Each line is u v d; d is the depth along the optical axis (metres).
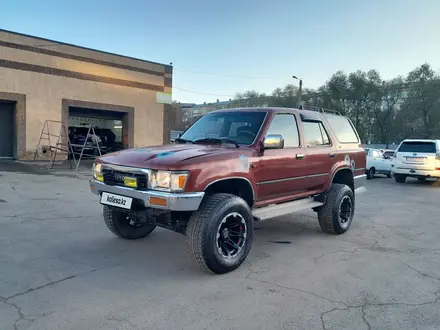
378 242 5.71
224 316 3.17
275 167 4.79
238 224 4.27
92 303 3.33
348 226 6.22
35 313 3.11
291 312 3.27
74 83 17.75
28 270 4.06
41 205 7.47
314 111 6.12
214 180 3.97
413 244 5.65
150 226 5.48
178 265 4.40
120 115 20.42
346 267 4.50
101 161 4.45
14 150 16.59
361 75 50.69
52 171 13.51
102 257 4.60
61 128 16.42
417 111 48.97
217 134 5.17
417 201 10.20
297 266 4.49
